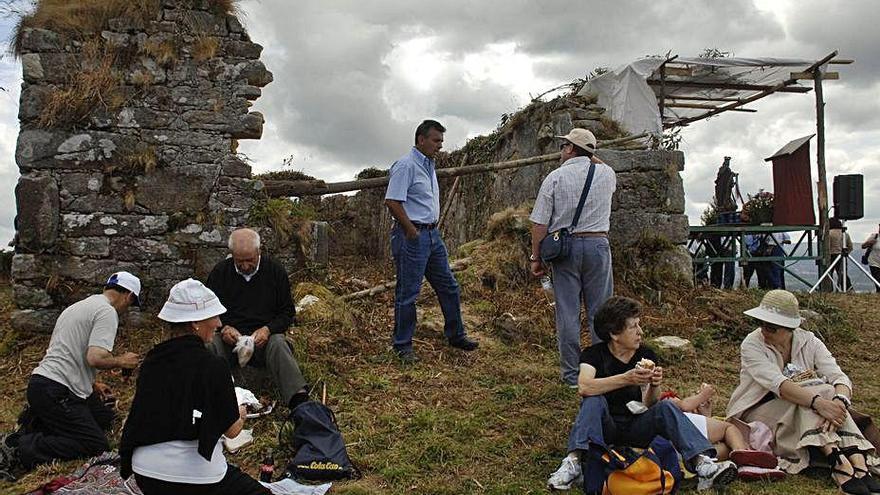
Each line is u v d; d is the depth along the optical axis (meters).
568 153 6.03
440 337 7.18
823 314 8.77
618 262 9.16
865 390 6.54
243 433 4.88
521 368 6.53
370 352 6.55
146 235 7.30
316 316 6.94
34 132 7.12
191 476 3.38
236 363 5.53
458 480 4.41
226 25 7.62
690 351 7.32
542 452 4.77
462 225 14.23
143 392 3.43
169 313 3.51
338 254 17.47
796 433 4.48
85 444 4.69
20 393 5.95
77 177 7.18
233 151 7.85
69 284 7.09
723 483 4.13
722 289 9.59
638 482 3.95
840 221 11.45
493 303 8.19
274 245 7.72
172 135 7.41
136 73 7.34
